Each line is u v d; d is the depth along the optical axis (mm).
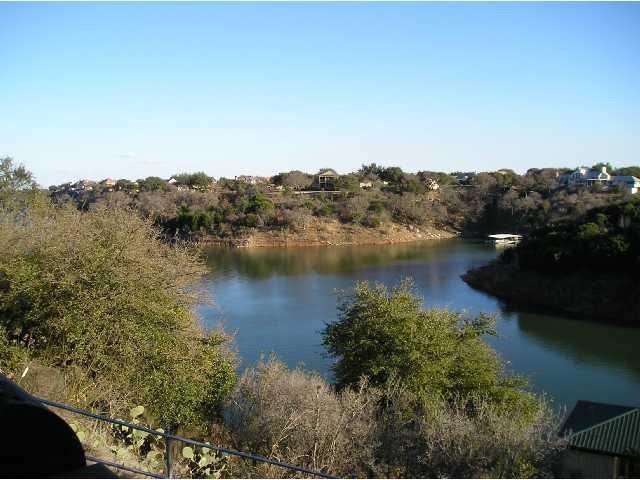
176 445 10227
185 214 82562
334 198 104000
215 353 16359
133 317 13875
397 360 16859
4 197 30922
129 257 14422
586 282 42719
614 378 25516
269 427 12648
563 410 21312
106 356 13195
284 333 31641
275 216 87688
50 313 13469
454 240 90875
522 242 53750
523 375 24141
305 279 51438
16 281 13414
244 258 67562
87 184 119750
